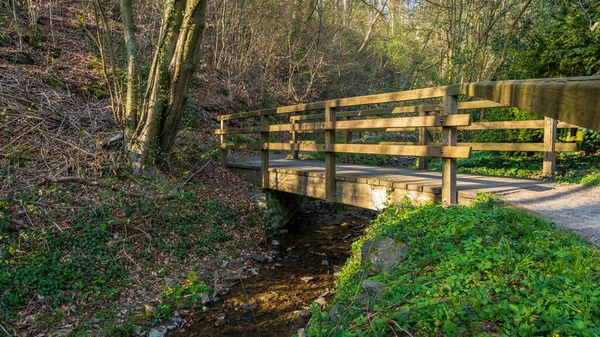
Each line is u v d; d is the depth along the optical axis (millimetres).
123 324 4184
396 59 17516
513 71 9461
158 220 6105
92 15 10594
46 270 4570
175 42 6910
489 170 7262
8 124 6559
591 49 6996
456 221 3568
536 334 2113
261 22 13930
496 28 12000
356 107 17547
